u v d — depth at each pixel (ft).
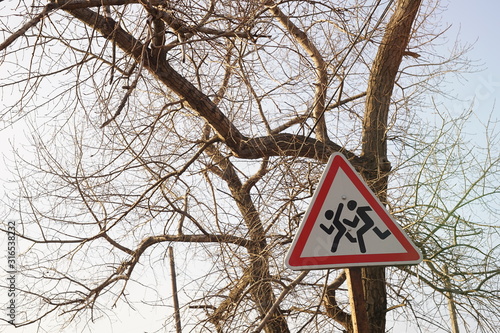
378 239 14.25
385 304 27.68
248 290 24.79
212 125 27.32
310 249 14.25
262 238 25.68
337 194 14.56
